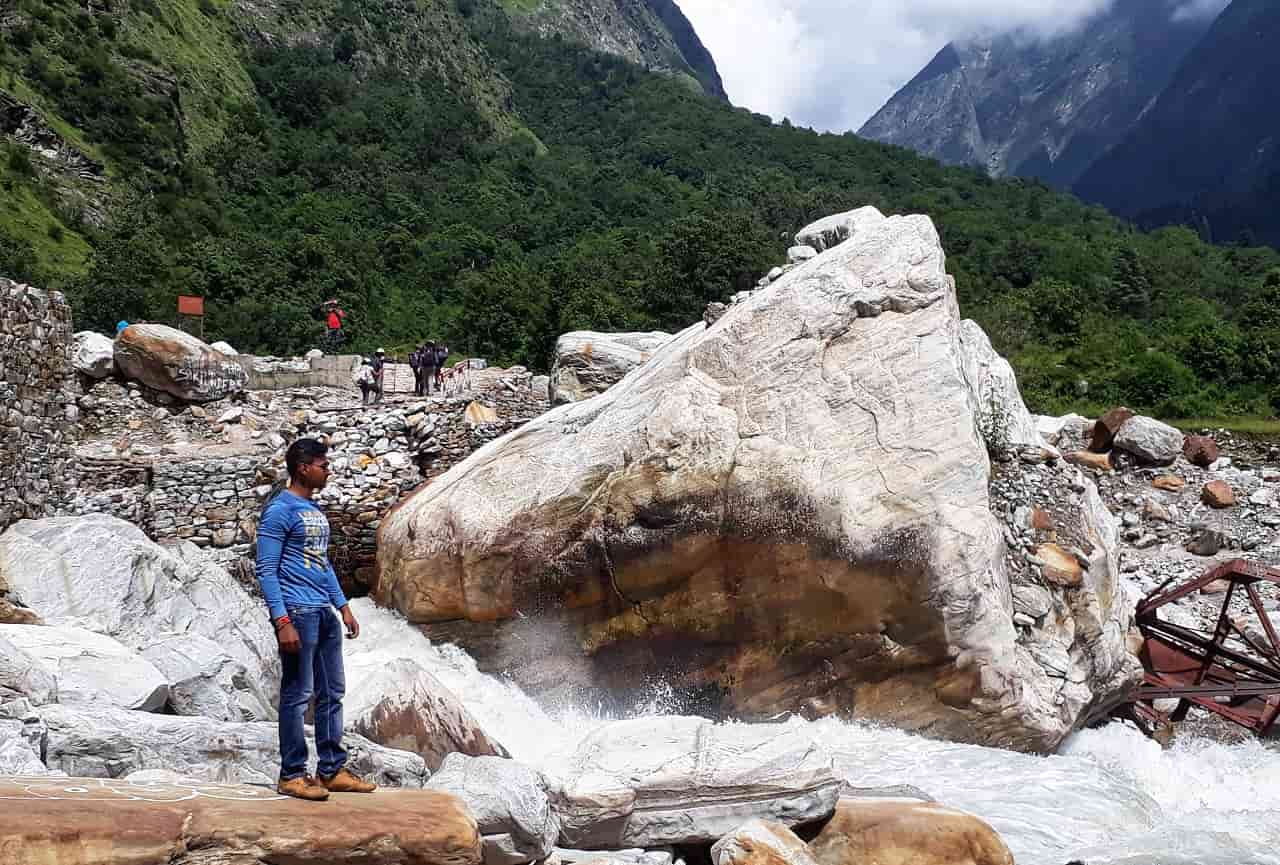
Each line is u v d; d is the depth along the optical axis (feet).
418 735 30.73
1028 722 39.22
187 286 150.61
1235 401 111.14
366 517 56.29
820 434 42.83
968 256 250.98
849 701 41.27
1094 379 120.57
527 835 22.33
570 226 268.21
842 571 40.98
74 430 51.47
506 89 463.83
